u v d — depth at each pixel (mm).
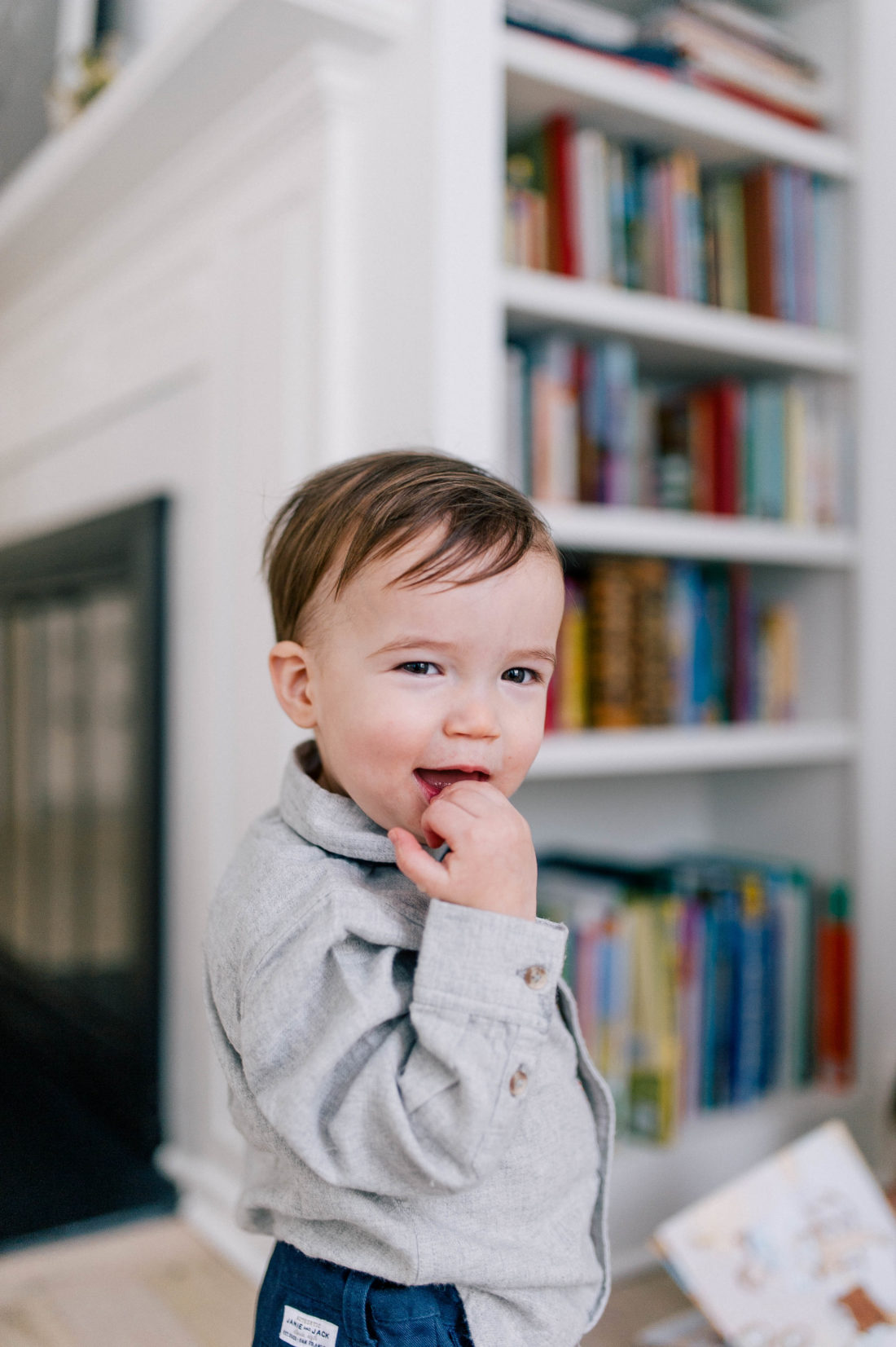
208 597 1665
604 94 1522
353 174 1393
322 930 639
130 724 1890
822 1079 1840
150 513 1775
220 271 1646
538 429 1561
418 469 695
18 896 2482
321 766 791
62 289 2217
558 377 1571
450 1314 661
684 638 1786
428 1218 637
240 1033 659
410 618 629
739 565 1991
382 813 668
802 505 1845
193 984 1696
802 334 1788
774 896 1796
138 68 1479
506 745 651
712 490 1797
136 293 1945
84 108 1854
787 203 1798
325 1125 612
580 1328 698
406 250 1290
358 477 710
